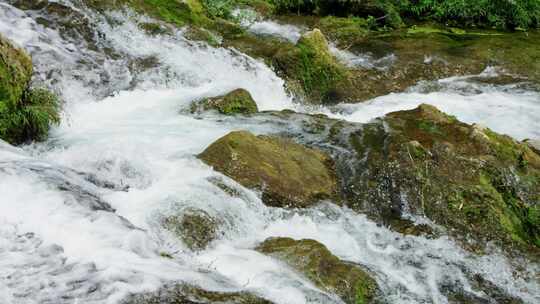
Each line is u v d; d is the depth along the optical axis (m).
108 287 3.83
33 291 3.73
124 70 8.82
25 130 6.68
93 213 4.79
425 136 6.70
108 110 8.02
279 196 5.93
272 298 4.25
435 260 5.43
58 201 4.86
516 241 5.64
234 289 4.20
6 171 5.15
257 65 9.97
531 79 10.88
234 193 5.77
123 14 9.79
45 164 5.62
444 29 13.92
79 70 8.34
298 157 6.43
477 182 6.07
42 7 9.14
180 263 4.48
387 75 10.73
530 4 14.84
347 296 4.69
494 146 6.48
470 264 5.40
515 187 6.23
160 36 9.82
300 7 13.78
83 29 9.16
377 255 5.46
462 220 5.75
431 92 10.35
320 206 6.03
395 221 5.92
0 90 6.52
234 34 11.25
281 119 7.79
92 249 4.29
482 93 10.34
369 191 6.19
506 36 13.49
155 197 5.52
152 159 6.35
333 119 7.77
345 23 13.12
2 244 4.21
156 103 8.38
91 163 6.18
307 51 9.95
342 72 10.27
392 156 6.34
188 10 10.91
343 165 6.62
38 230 4.43
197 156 6.26
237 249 5.19
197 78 9.28
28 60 7.09
